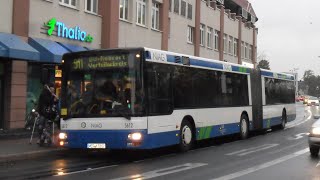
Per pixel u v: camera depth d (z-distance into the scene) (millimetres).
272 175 10117
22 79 17922
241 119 18781
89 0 23250
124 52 12242
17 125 17734
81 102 12570
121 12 26109
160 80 12883
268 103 22203
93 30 23141
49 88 14312
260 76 21250
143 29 28141
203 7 39719
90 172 10508
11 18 17641
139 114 11984
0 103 17500
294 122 31281
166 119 13070
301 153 14062
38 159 12758
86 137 12391
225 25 45562
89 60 12617
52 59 18078
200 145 16625
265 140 18531
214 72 16469
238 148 15562
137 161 12406
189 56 14727
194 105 14852
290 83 26203
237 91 18516
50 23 19703
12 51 16000
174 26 33969
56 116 14242
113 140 12094
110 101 12266
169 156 13430
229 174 10234
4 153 12672
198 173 10352
